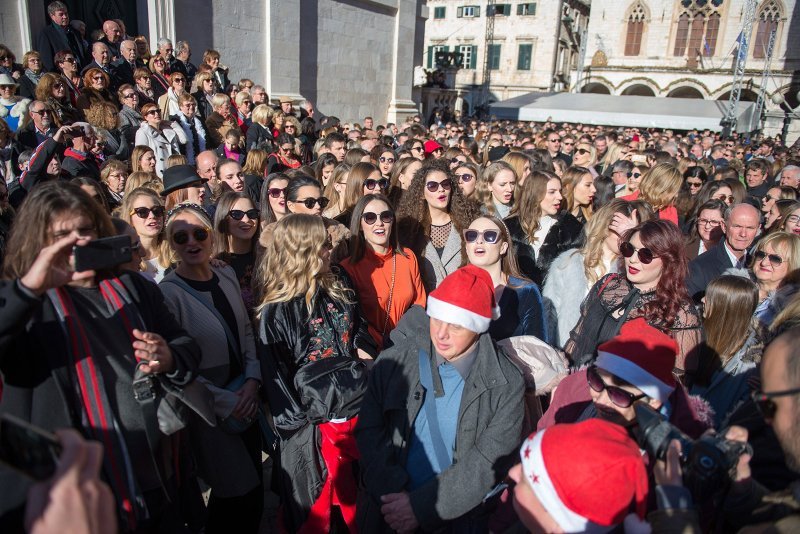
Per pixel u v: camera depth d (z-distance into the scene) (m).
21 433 1.09
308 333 2.76
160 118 6.47
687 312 2.62
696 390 2.91
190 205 2.81
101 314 1.84
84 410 1.69
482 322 2.06
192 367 2.04
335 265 3.20
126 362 1.84
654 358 1.81
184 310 2.65
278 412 2.67
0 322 1.46
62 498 1.07
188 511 2.39
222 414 2.58
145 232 3.21
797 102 35.50
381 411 2.28
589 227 3.48
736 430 1.62
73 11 9.25
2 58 6.29
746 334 2.82
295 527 2.73
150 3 10.10
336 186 5.14
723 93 37.12
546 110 27.22
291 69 13.46
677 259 2.65
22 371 1.65
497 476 2.05
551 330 3.44
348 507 2.71
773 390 1.45
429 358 2.23
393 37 17.41
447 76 34.66
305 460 2.71
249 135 7.89
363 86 16.52
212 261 3.02
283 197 4.18
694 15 37.62
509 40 39.94
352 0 15.42
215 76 9.52
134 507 1.72
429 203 3.96
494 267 3.10
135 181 4.43
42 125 5.43
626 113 26.09
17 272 1.63
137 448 1.85
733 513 1.53
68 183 1.72
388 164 6.48
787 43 35.53
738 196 5.62
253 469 2.80
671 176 5.09
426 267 3.94
